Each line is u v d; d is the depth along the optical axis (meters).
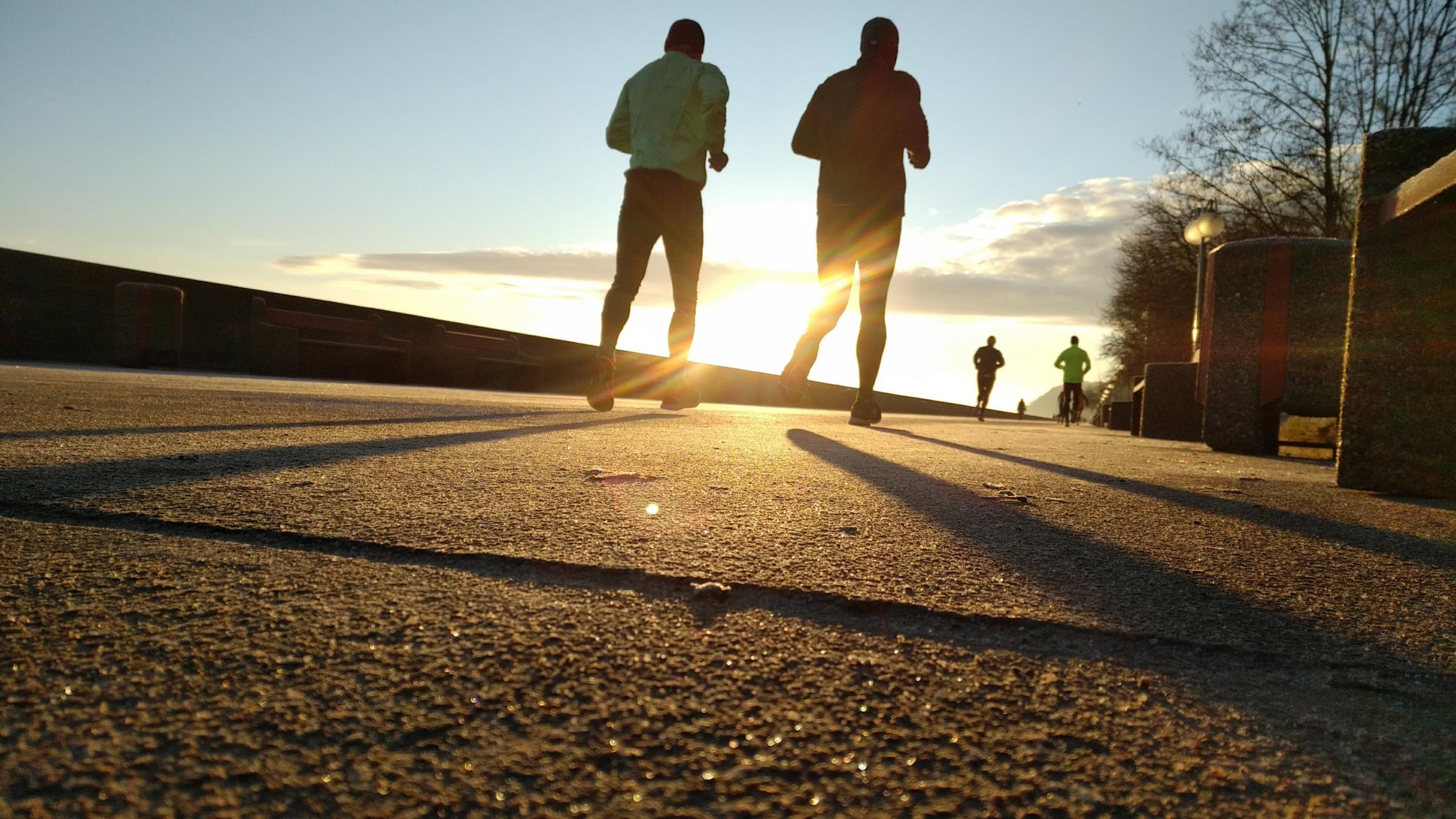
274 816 0.67
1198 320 12.93
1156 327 31.73
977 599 1.33
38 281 13.12
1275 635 1.23
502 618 1.15
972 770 0.79
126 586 1.23
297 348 15.40
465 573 1.36
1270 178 22.91
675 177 6.34
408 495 2.03
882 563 1.53
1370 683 1.06
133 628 1.06
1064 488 2.76
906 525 1.94
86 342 13.70
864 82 5.82
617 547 1.55
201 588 1.23
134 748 0.76
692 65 6.31
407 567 1.38
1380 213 2.96
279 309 15.39
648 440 3.88
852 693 0.95
